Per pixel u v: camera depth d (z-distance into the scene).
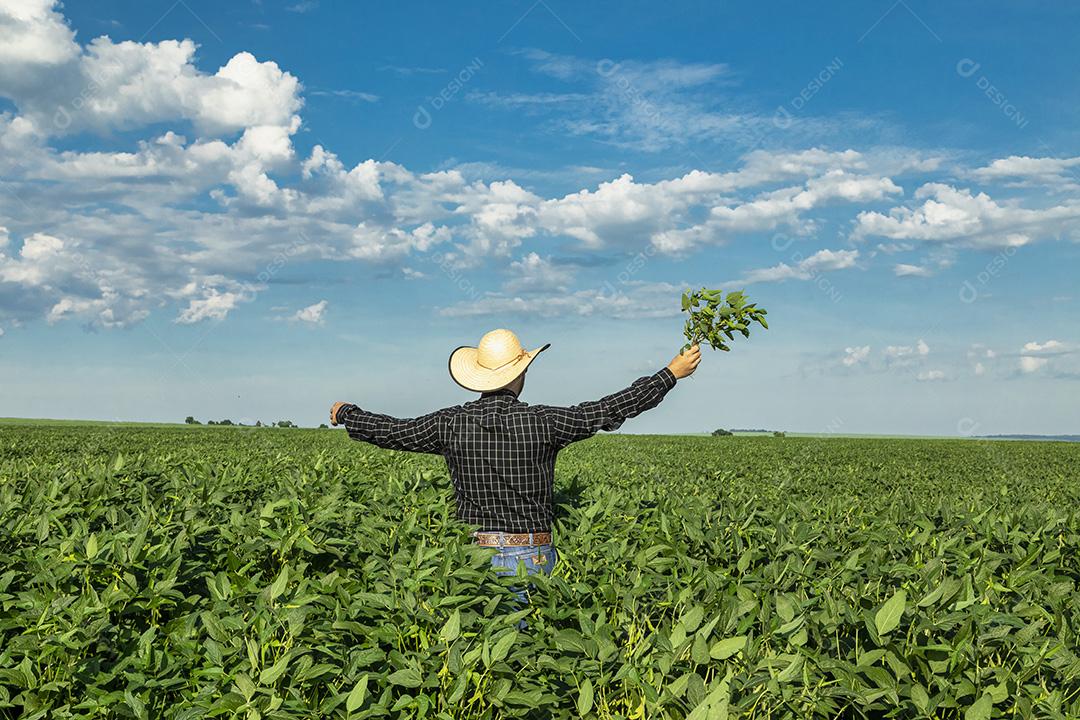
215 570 5.13
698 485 10.73
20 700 3.35
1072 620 4.16
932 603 3.90
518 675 3.65
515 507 5.33
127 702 3.17
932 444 42.06
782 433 74.19
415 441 5.49
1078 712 3.31
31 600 3.98
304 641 3.79
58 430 36.03
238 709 3.05
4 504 6.04
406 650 3.86
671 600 4.41
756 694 3.23
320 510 5.86
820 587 4.62
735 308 5.22
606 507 6.62
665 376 5.37
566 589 4.50
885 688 3.30
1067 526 6.68
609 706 3.49
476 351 5.78
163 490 7.50
